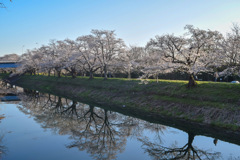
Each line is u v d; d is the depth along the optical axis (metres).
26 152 16.69
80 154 16.70
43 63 63.78
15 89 63.09
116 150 17.89
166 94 30.67
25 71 89.38
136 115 29.31
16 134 21.39
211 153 16.67
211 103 24.14
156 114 27.69
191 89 28.45
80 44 51.56
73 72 60.88
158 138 20.70
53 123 26.55
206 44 27.30
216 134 20.03
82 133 22.83
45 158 15.64
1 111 32.97
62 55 57.72
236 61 23.41
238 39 22.70
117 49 49.44
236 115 20.77
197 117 23.52
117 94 38.91
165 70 30.61
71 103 40.19
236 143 18.06
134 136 21.81
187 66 27.56
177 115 25.52
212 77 45.53
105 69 49.31
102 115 30.67
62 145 18.64
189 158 16.17
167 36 28.45
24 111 33.28
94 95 43.09
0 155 15.94
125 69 50.38
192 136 20.39
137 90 36.41
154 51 31.45
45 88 63.38
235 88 24.66
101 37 48.53
